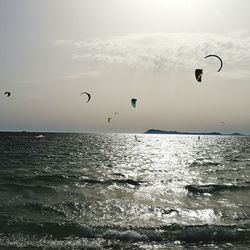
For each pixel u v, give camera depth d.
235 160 46.66
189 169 35.09
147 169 34.44
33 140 107.38
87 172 30.53
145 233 12.86
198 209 16.91
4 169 31.34
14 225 13.53
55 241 12.10
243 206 17.67
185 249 11.66
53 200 18.05
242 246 11.97
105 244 11.98
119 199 18.83
